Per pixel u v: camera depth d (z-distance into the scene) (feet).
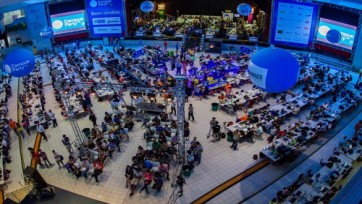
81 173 58.90
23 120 71.67
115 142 63.72
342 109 73.36
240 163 61.11
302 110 77.56
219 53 112.78
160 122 70.08
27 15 110.01
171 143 63.77
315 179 53.67
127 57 105.70
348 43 96.94
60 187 56.85
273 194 54.24
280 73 41.86
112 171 60.03
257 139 67.56
